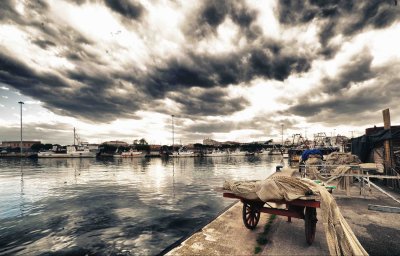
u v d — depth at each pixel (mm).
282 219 7441
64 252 8773
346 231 4551
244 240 5926
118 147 135750
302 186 5480
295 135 73500
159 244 9492
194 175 38750
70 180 32406
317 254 5008
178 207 15883
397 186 12352
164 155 131000
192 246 5641
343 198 10258
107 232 10961
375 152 16516
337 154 15688
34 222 12781
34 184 28625
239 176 37031
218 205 16453
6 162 77750
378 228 6539
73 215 14148
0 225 12281
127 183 28922
